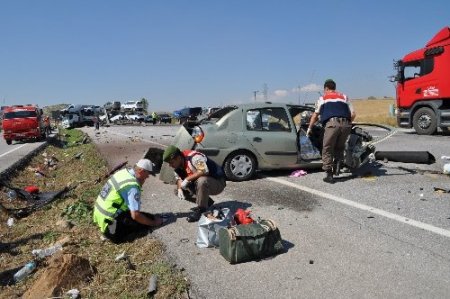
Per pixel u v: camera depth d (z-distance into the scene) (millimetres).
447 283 3869
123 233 5422
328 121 7688
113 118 53938
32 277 4668
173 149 5984
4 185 9047
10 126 25422
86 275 4395
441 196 6750
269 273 4227
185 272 4324
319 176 8602
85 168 12148
